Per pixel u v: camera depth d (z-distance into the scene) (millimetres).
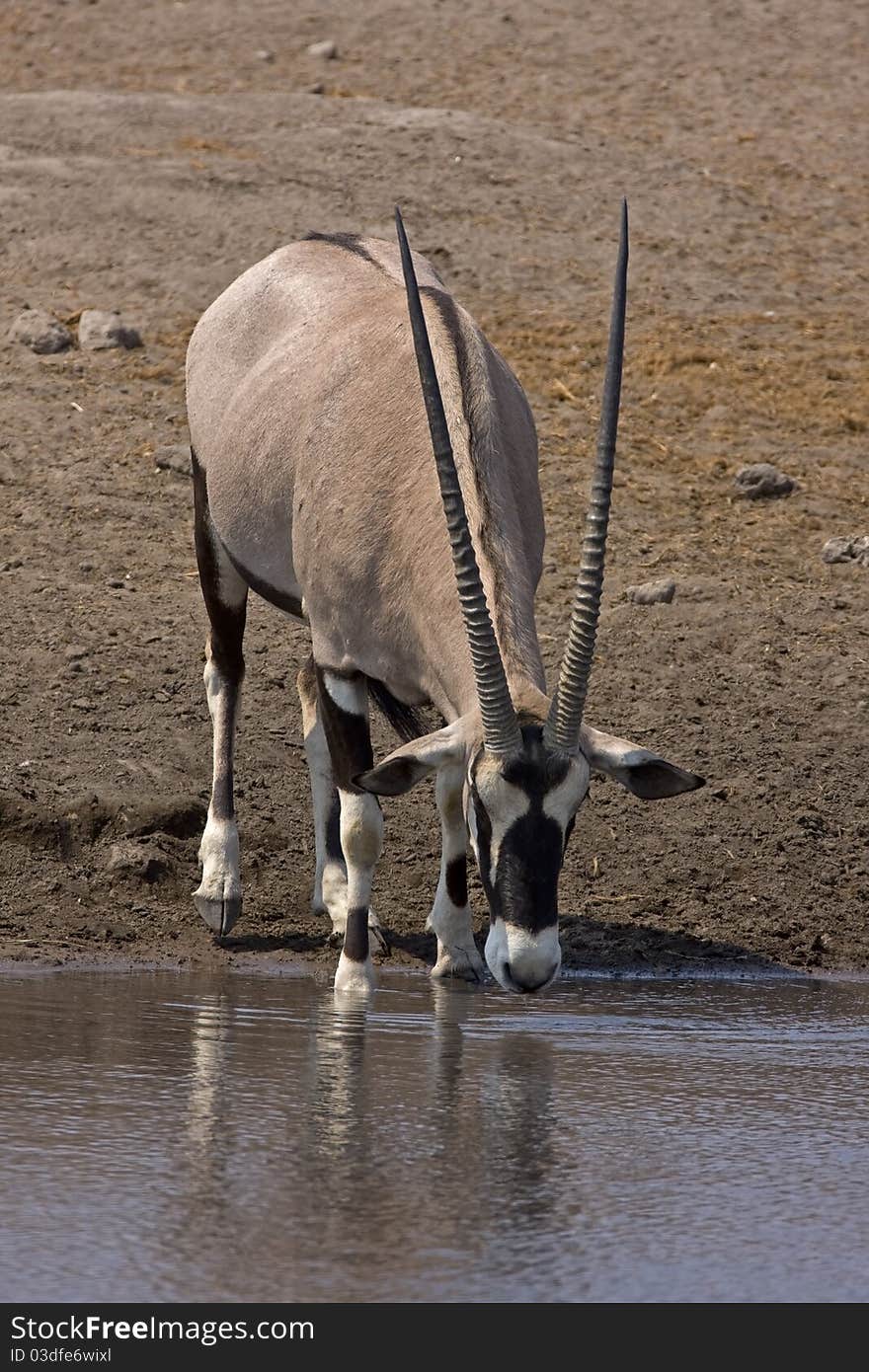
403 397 21641
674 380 43781
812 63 75688
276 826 26203
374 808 21578
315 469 22016
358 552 21172
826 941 24281
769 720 29391
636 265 51531
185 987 20922
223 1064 17094
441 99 68188
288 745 28234
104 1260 11820
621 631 32250
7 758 26594
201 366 25922
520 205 55125
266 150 57906
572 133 63938
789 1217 13141
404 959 23297
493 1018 19969
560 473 38844
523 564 20281
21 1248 11992
